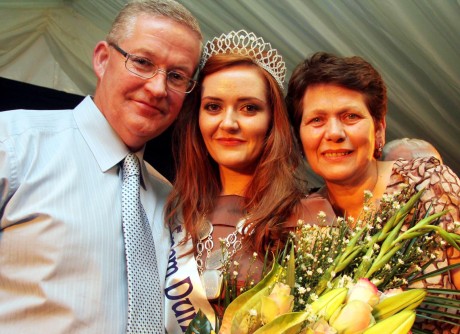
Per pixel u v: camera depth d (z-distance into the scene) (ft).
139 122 5.01
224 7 9.99
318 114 5.03
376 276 4.12
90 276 4.51
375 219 4.53
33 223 4.50
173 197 5.39
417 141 6.55
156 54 4.97
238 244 4.98
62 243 4.48
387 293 3.87
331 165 5.05
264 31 10.15
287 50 10.32
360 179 5.16
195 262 4.97
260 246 4.91
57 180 4.72
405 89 10.69
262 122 5.19
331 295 3.68
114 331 4.48
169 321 4.84
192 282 4.87
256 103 5.16
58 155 4.83
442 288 4.29
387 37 9.66
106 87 5.09
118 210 4.88
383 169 5.22
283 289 3.58
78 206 4.69
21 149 4.66
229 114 5.12
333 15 9.50
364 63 5.09
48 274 4.40
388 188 5.05
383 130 5.24
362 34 9.73
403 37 9.57
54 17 12.80
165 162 11.08
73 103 12.34
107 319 4.47
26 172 4.61
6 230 4.52
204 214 5.23
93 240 4.61
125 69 4.98
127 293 4.65
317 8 9.48
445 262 4.50
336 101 4.97
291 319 3.43
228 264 4.61
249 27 10.20
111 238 4.72
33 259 4.47
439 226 4.39
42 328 4.37
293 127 5.40
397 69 10.30
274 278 3.80
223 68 5.16
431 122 11.30
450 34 9.29
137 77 4.96
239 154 5.16
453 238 4.05
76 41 13.08
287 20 9.82
